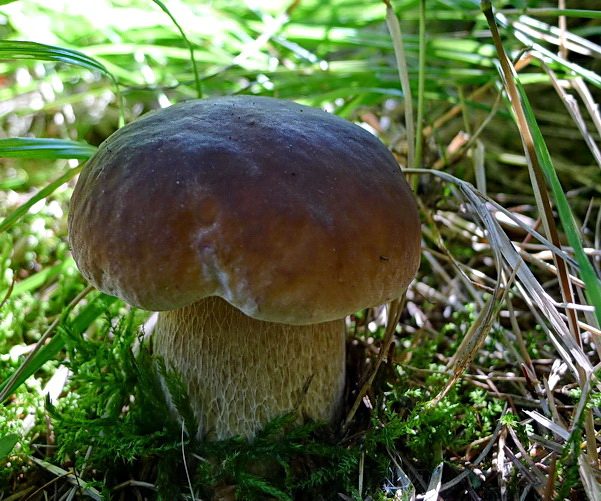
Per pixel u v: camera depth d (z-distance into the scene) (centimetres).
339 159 16
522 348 21
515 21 27
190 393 18
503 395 21
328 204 15
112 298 23
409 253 17
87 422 19
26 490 19
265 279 15
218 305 18
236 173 15
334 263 15
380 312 26
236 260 15
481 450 19
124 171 16
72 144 21
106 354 21
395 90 30
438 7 35
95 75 39
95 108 40
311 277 15
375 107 40
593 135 31
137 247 15
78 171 22
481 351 24
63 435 20
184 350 18
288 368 18
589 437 16
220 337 18
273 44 35
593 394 17
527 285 18
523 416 20
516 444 19
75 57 21
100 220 16
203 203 15
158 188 15
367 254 16
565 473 17
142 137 17
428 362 23
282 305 15
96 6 33
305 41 35
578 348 17
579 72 22
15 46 20
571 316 18
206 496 18
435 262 28
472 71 30
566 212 16
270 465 19
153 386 20
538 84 33
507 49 29
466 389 22
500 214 26
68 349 21
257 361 18
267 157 16
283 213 15
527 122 19
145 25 34
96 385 20
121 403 21
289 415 18
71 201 17
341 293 15
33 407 21
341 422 20
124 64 37
